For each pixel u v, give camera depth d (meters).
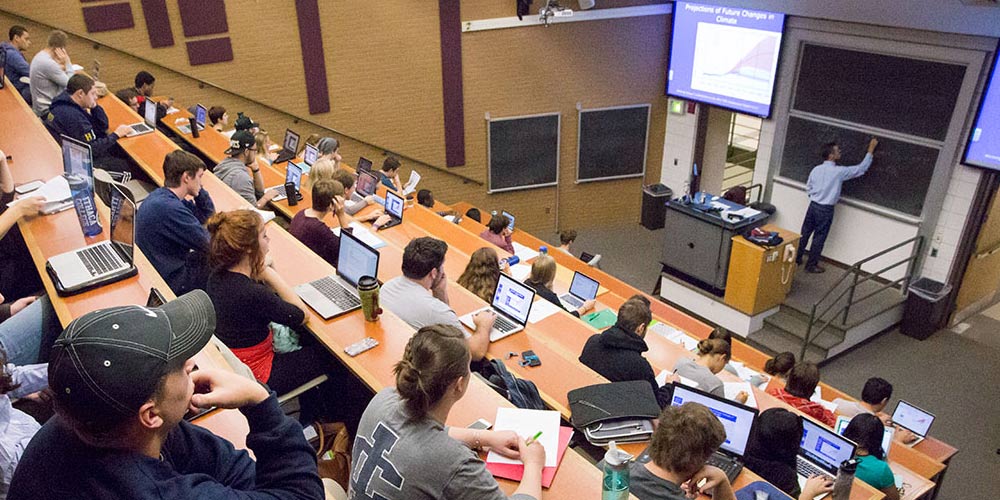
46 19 8.46
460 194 11.59
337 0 9.68
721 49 10.38
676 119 11.78
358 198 6.83
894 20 8.27
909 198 8.88
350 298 3.69
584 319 6.00
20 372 2.59
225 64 9.48
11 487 1.20
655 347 5.66
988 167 8.00
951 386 7.83
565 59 11.12
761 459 3.67
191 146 7.82
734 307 8.94
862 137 9.14
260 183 6.41
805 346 8.12
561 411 3.38
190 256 3.82
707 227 9.05
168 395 1.22
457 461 1.90
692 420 2.67
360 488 1.98
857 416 4.55
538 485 2.14
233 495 1.30
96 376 1.12
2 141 4.83
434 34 10.34
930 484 5.05
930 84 8.34
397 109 10.61
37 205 3.61
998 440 6.97
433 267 3.73
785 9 9.34
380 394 2.11
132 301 2.87
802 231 9.69
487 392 2.72
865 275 9.48
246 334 3.24
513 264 6.82
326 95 10.13
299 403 3.75
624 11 11.05
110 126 6.94
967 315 9.24
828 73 9.33
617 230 12.34
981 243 8.66
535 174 11.77
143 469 1.21
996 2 7.27
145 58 9.06
